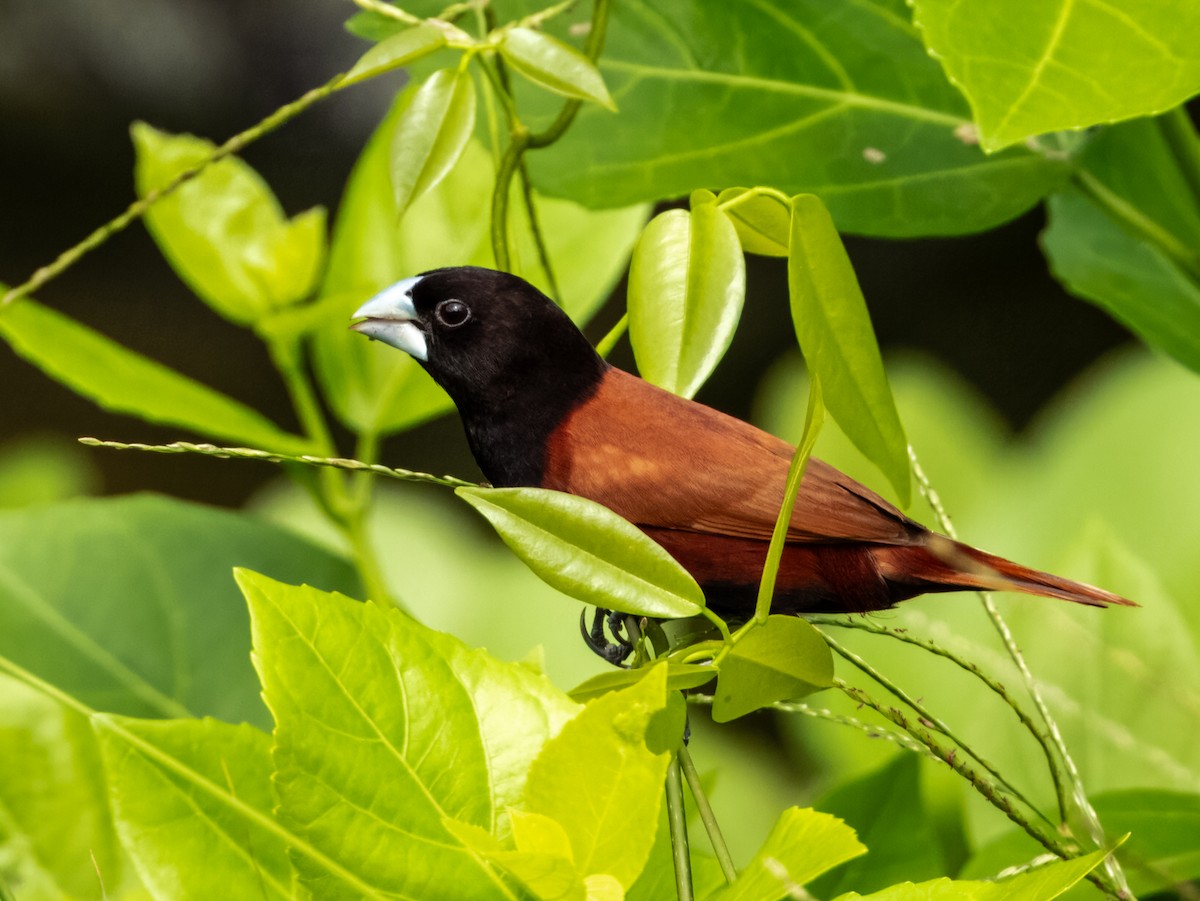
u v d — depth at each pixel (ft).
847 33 8.39
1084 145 8.38
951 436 8.52
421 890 8.11
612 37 8.41
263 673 8.11
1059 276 8.46
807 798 8.41
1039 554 8.47
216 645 8.34
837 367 8.12
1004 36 8.14
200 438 16.67
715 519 8.34
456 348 8.37
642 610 8.09
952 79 8.16
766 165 8.41
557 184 8.42
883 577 8.35
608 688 8.10
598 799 8.05
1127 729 8.35
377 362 8.42
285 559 8.37
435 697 8.13
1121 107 8.16
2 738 8.16
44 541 8.35
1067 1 8.13
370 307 8.39
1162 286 8.45
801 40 8.39
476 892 8.12
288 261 8.43
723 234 8.17
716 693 8.11
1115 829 8.27
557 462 8.36
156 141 8.43
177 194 8.43
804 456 8.09
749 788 8.52
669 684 8.09
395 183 8.20
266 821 8.13
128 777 8.14
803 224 8.11
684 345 8.17
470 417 8.38
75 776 8.16
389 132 8.46
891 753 8.38
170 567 8.35
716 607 8.39
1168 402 8.48
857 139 8.40
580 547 8.09
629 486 8.35
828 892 8.25
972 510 8.50
